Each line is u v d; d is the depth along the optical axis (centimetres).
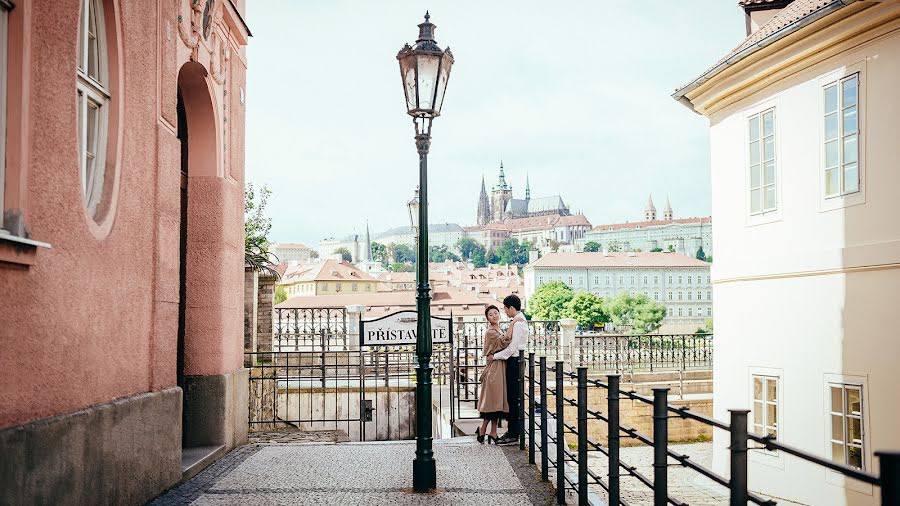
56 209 558
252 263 1897
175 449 822
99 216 658
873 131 1166
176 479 827
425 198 888
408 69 873
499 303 15512
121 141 691
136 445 705
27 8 507
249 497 773
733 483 401
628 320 16875
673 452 492
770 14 1666
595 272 19175
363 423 1480
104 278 650
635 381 2355
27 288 514
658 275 19325
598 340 2481
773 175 1405
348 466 966
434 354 1936
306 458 1030
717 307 1591
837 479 1227
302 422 1588
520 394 1084
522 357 1086
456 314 14038
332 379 1719
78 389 596
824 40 1242
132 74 723
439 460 1004
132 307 718
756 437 380
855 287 1192
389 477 891
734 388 1519
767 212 1422
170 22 842
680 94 1639
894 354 1114
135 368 727
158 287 785
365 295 14550
